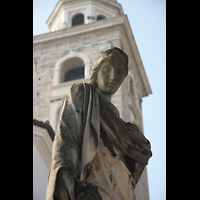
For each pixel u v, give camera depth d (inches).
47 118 2479.1
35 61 2726.4
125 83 2524.6
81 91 223.9
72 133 208.7
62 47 2731.3
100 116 226.8
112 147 231.6
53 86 2581.2
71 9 2938.0
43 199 1141.7
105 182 220.5
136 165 239.1
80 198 189.3
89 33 2694.4
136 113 2576.3
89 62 2600.9
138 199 2255.2
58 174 189.8
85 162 203.0
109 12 2945.4
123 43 2669.8
